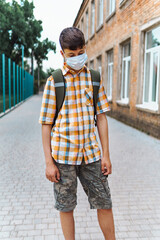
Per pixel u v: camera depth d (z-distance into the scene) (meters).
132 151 5.84
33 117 12.26
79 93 1.84
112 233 2.05
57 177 1.90
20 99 21.11
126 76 10.95
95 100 1.91
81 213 2.98
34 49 42.22
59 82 1.81
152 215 2.96
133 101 9.27
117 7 11.25
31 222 2.77
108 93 14.34
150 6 7.60
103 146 1.99
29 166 4.75
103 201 1.96
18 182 3.95
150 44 8.24
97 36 16.23
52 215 2.93
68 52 1.71
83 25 22.64
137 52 8.80
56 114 1.89
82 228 2.67
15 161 5.07
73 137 1.85
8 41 35.16
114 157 5.35
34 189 3.68
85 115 1.86
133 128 9.11
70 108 1.84
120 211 3.04
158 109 6.98
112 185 3.85
